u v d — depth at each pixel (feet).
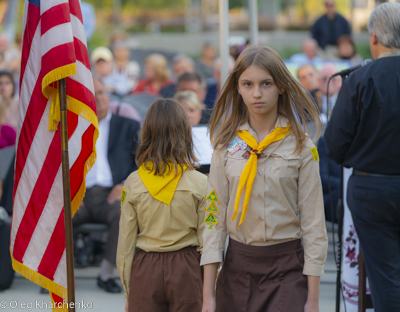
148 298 26.48
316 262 21.80
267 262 22.43
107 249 42.57
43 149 27.58
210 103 66.49
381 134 26.61
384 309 27.20
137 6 237.25
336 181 41.78
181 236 26.71
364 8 187.21
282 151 22.38
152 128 27.22
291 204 22.49
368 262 27.96
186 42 186.91
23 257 27.58
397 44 27.09
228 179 22.99
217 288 23.59
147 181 26.81
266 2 208.03
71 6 27.09
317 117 23.00
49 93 26.96
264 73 21.67
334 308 37.81
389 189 26.76
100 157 45.39
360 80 27.02
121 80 89.76
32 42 27.30
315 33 109.50
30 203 27.71
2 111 58.03
